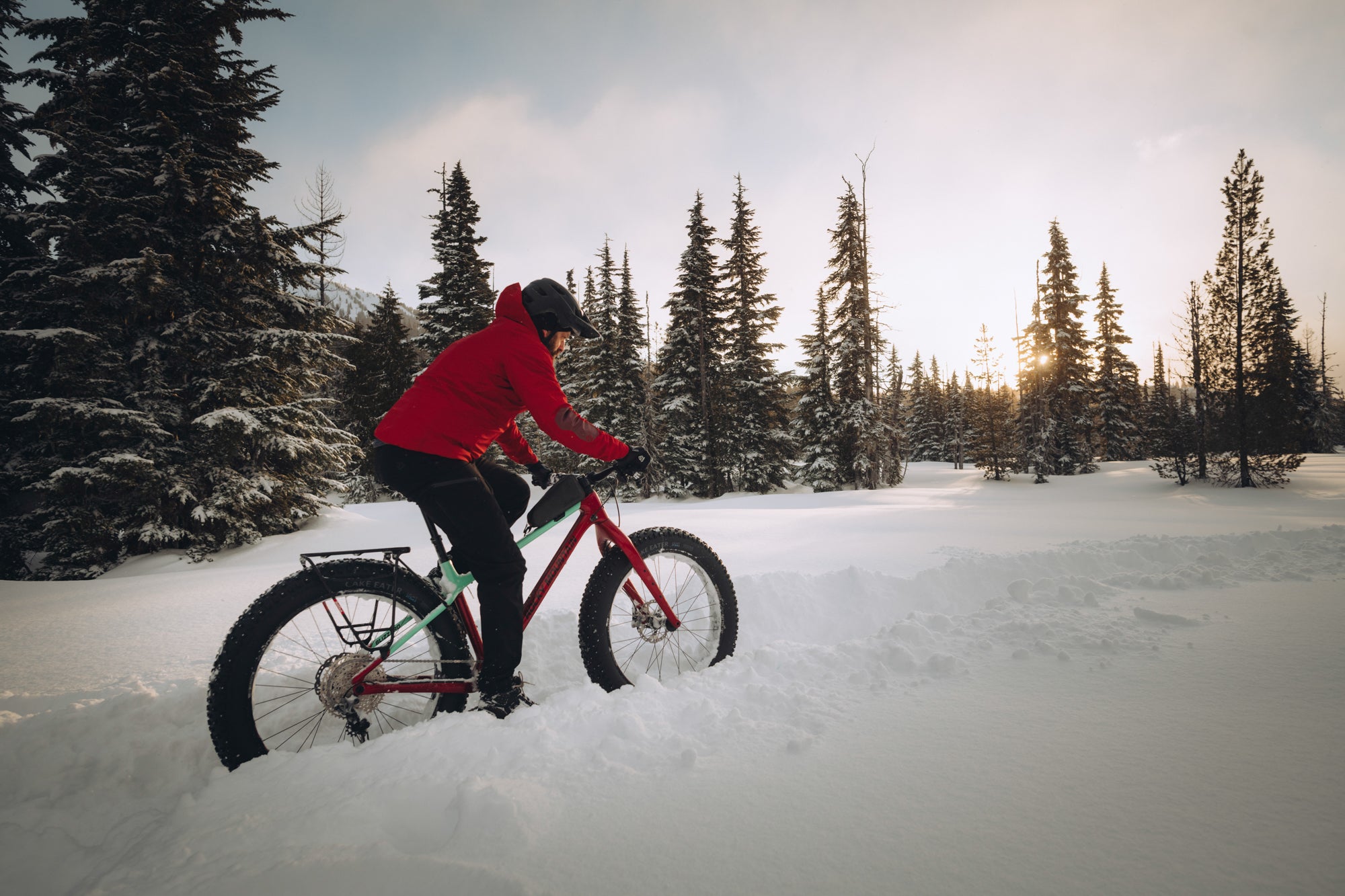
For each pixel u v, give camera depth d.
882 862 1.06
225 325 10.71
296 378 11.41
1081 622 2.39
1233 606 2.59
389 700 2.14
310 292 12.09
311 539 10.45
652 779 1.41
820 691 1.88
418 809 1.33
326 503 11.80
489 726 1.70
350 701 1.87
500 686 1.97
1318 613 2.43
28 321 9.85
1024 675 1.93
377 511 16.53
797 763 1.45
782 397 27.27
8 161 11.76
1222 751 1.38
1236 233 15.24
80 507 9.24
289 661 2.51
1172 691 1.74
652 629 2.36
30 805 1.62
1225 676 1.83
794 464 28.50
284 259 10.90
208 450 9.80
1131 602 2.71
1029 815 1.18
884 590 3.26
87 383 9.19
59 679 2.73
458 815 1.29
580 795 1.36
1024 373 30.33
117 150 9.90
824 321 28.09
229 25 11.12
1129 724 1.55
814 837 1.15
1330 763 1.31
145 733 1.97
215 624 3.81
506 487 2.24
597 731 1.68
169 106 10.51
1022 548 5.08
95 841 1.50
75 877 1.30
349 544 10.08
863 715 1.69
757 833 1.18
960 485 24.95
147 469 9.19
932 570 3.38
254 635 1.76
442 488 1.91
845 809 1.24
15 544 9.69
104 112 10.58
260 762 1.62
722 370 26.34
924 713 1.68
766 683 2.01
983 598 3.27
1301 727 1.48
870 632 3.04
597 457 2.12
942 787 1.30
